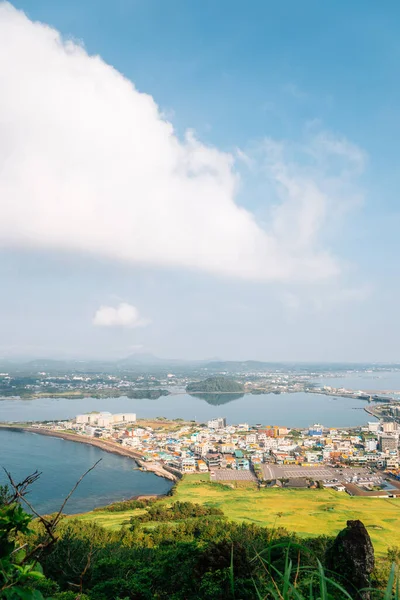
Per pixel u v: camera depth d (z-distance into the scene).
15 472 120.50
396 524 79.12
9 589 3.86
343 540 21.70
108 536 53.72
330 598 4.18
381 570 30.67
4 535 4.21
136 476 128.62
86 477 122.44
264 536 45.91
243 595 16.36
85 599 19.88
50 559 26.23
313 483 121.56
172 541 45.12
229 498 103.75
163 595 26.02
